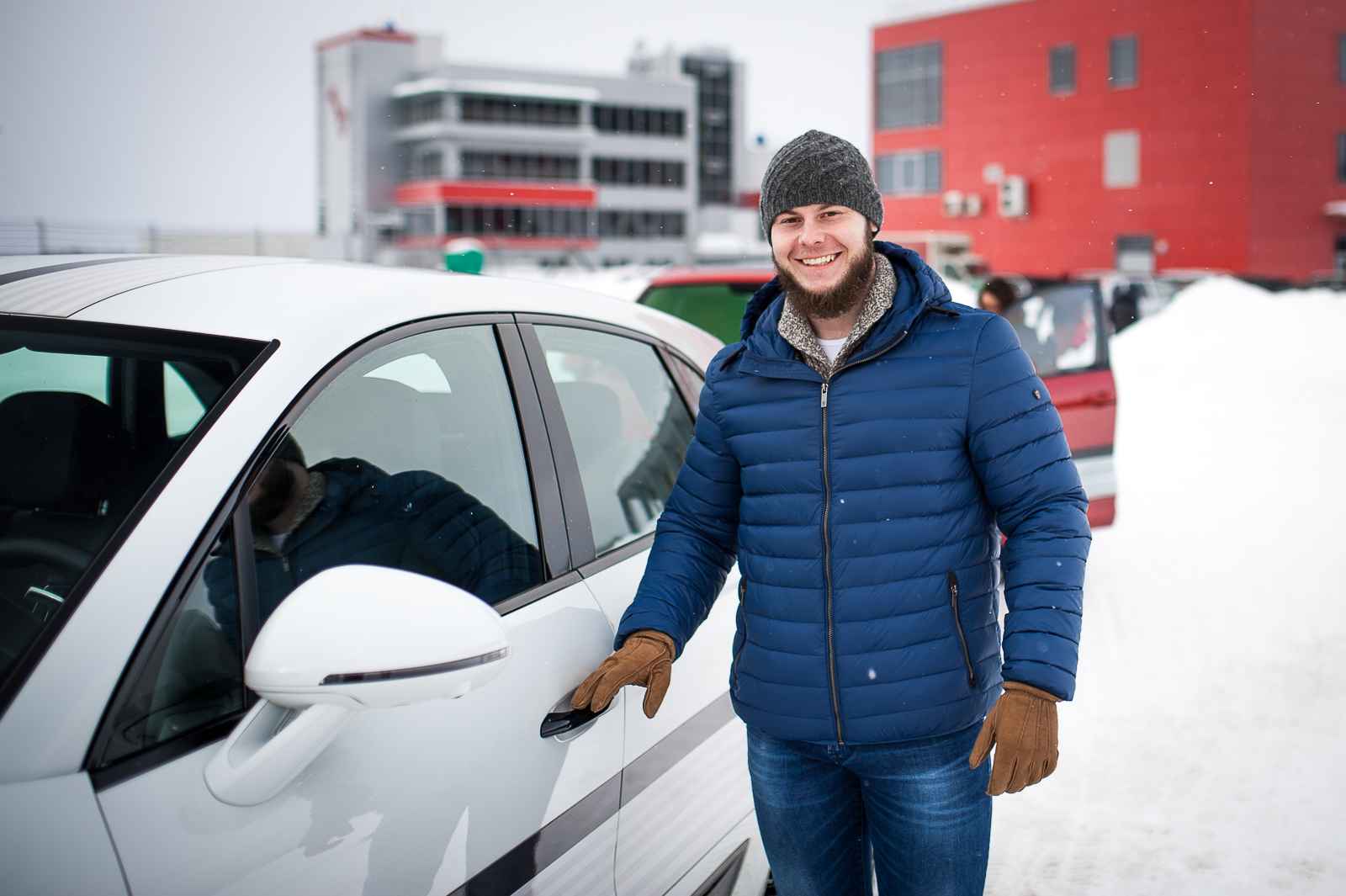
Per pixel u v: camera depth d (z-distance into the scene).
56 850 0.96
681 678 1.84
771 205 1.52
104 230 23.12
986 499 1.57
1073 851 2.76
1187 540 5.95
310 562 1.26
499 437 1.63
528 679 1.46
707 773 1.91
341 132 65.44
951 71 34.66
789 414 1.55
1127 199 31.78
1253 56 29.39
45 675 1.02
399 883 1.23
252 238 28.50
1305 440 8.85
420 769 1.27
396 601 1.07
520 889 1.42
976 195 34.53
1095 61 31.88
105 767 1.01
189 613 1.12
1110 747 3.36
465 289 1.69
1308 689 3.79
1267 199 30.25
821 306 1.51
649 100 65.62
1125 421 10.05
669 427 2.13
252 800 1.08
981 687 1.55
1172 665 4.05
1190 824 2.89
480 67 61.84
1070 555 1.45
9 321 1.47
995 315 1.54
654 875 1.75
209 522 1.17
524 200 60.97
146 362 1.35
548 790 1.46
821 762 1.64
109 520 1.18
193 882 1.03
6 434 1.29
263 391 1.29
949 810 1.57
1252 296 14.66
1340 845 2.77
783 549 1.55
